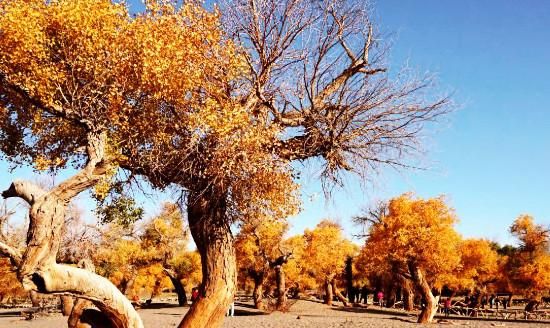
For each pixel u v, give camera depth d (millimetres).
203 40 9742
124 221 12430
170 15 9438
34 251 7211
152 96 9492
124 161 10195
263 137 9641
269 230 42562
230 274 10672
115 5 9492
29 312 38750
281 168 9984
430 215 35281
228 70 9859
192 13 9672
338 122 10578
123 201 11844
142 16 9523
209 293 10508
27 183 7473
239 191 10047
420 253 34875
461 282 55625
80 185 7883
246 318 37062
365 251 40281
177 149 10062
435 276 39188
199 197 10391
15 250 7520
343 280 74312
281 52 10391
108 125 9469
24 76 8977
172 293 100188
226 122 9016
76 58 9242
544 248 53562
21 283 7242
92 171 8219
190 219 10766
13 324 32812
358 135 10656
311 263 52375
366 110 10617
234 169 9625
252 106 10336
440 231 35188
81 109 8969
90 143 8625
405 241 34406
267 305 47375
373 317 40344
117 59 9234
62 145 11359
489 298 73000
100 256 36844
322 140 10695
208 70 9766
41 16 8953
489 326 34219
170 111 10055
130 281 49156
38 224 7273
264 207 10172
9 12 8672
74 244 24688
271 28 10344
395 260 36562
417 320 35562
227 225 10703
